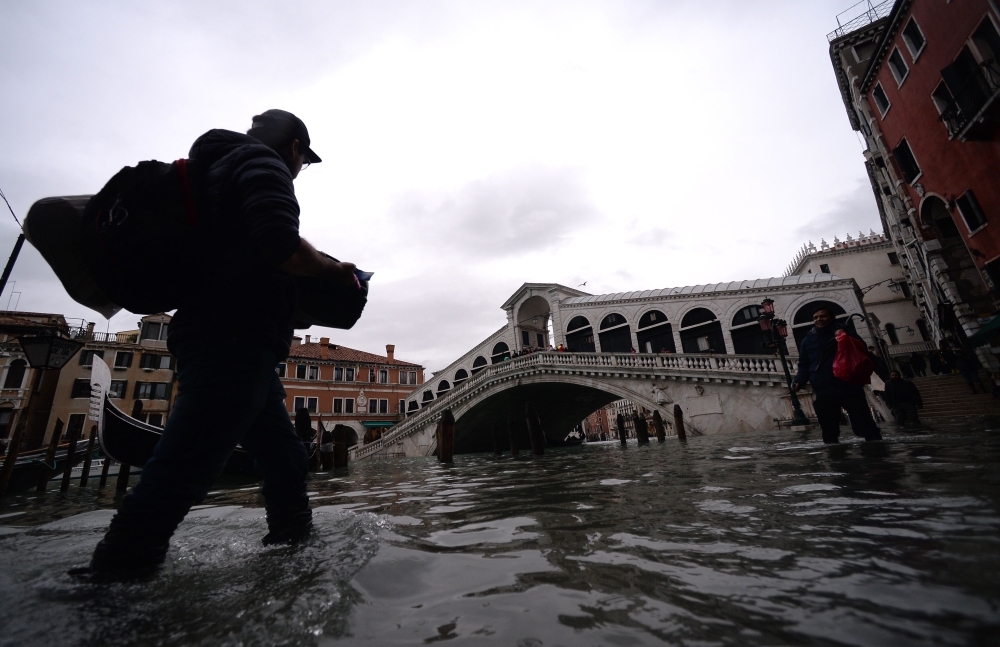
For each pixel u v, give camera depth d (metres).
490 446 29.06
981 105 11.14
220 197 1.52
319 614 0.96
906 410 8.30
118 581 1.24
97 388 6.73
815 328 4.80
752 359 16.30
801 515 1.58
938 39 12.51
